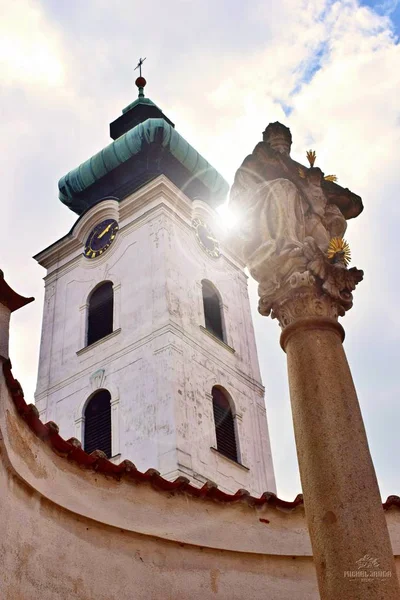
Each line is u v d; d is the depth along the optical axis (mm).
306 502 7168
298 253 8266
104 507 9492
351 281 8461
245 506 10711
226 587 10070
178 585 9766
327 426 7289
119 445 28125
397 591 6496
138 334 30891
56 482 9031
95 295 34531
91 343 32719
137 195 35750
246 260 8766
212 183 40219
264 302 8461
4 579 7828
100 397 30594
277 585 10328
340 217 9000
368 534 6699
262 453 31109
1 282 8070
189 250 34781
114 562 9344
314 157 9375
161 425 27516
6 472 8070
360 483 6957
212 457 28062
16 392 8227
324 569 6738
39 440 8891
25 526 8359
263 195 8789
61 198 40438
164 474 26125
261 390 33812
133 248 34281
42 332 34812
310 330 7965
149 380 29156
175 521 10078
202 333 31969
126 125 43562
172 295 31609
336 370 7672
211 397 30031
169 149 38344
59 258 37375
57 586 8562
